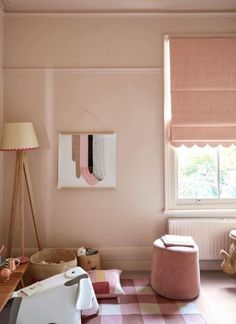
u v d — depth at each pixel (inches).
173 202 132.5
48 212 130.6
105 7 127.6
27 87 128.8
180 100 128.7
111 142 130.0
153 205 131.8
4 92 128.5
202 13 129.1
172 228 127.9
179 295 105.3
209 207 133.5
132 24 129.8
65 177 129.4
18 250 129.4
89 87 129.8
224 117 129.0
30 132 117.2
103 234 131.8
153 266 112.8
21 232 119.3
